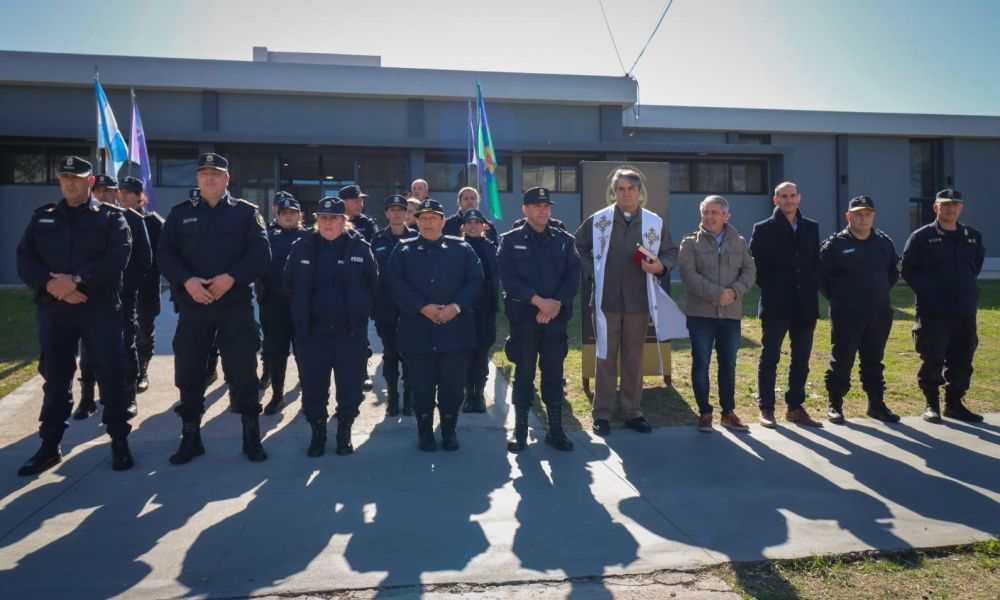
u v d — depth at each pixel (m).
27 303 12.49
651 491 4.34
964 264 6.02
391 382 6.20
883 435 5.61
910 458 5.01
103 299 4.73
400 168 19.53
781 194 5.86
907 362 8.53
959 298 5.95
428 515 3.94
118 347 4.77
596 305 5.70
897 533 3.73
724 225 5.81
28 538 3.62
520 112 20.08
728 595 3.10
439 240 5.27
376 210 19.41
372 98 19.23
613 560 3.40
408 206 7.29
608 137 20.31
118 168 11.66
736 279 5.75
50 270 4.62
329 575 3.23
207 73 18.17
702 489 4.38
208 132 17.55
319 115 19.06
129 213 5.81
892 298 14.99
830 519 3.91
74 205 4.69
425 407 5.14
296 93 18.78
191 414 4.92
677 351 9.13
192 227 4.77
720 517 3.94
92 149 17.86
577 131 20.38
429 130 19.55
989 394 7.06
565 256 5.30
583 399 6.77
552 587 3.16
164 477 4.56
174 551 3.47
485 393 6.91
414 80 19.11
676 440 5.47
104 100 11.57
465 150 19.05
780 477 4.61
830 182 24.95
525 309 5.21
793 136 24.73
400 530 3.73
